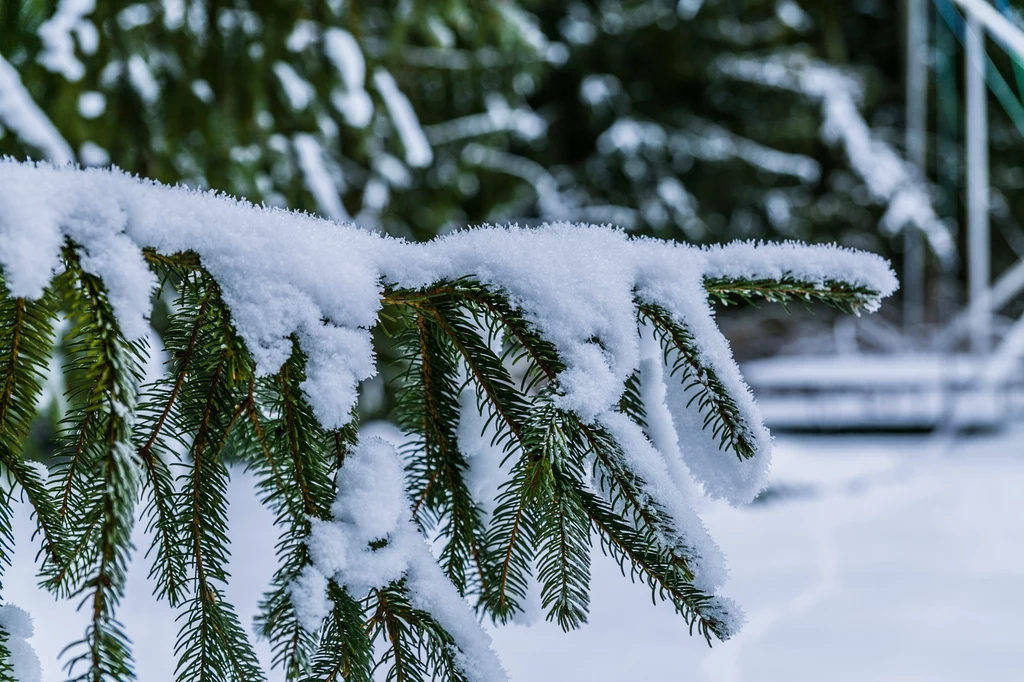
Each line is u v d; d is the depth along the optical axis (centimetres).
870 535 263
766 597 201
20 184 73
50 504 82
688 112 730
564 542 85
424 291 84
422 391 89
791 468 355
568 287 83
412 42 385
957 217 823
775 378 505
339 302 80
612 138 690
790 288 89
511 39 291
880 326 707
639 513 82
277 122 228
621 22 701
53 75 190
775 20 740
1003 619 181
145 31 204
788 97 745
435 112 445
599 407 82
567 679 147
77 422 81
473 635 80
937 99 762
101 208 74
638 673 149
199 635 81
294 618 76
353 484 80
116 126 201
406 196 377
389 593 80
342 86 232
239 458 83
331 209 231
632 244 88
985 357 485
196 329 80
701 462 86
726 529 275
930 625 178
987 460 394
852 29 836
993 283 809
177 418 81
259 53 220
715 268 89
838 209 762
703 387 85
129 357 74
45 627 152
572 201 677
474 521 88
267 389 81
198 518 82
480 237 85
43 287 73
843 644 168
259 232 79
